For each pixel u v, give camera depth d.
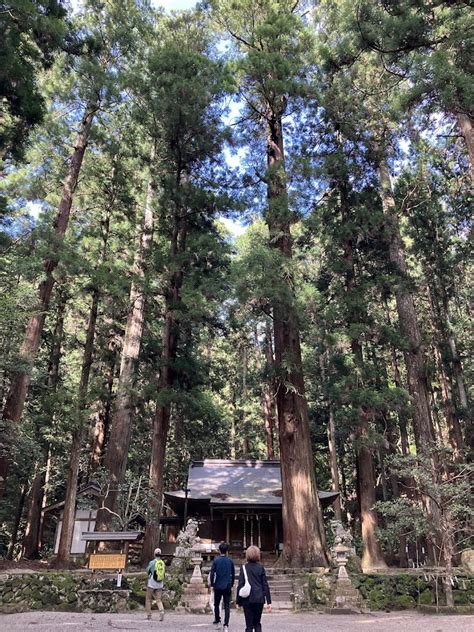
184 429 26.70
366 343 20.72
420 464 11.26
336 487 23.41
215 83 16.11
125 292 14.95
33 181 16.72
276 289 12.02
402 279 16.28
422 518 10.49
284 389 14.03
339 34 17.42
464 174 20.59
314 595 10.50
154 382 15.97
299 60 16.33
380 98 17.19
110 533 10.55
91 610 9.57
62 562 13.34
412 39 12.71
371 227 16.73
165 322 16.42
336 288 16.61
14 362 11.47
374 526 14.77
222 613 9.60
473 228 22.27
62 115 17.11
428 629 6.79
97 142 16.88
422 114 13.91
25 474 19.69
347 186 17.61
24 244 13.45
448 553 10.09
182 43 19.03
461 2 12.32
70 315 23.39
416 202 21.56
